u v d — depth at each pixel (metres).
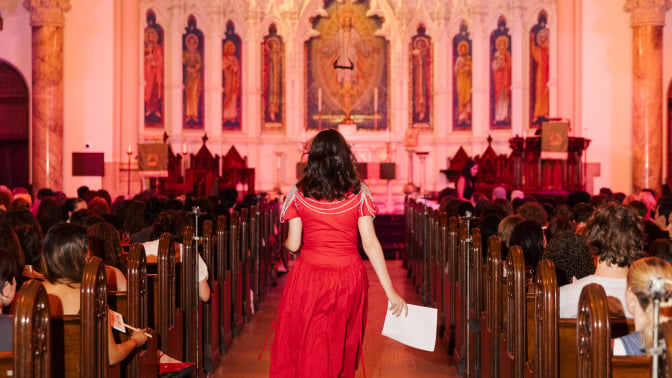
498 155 20.86
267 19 22.16
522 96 20.88
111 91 17.34
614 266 4.15
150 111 19.88
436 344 7.80
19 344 2.79
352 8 22.22
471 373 6.23
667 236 6.06
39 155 16.19
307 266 4.09
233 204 10.98
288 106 22.38
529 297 4.34
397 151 22.48
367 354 7.41
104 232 5.18
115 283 5.01
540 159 16.27
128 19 17.52
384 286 4.14
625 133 17.47
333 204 4.07
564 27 17.75
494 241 5.28
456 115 22.19
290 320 4.10
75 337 3.55
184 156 20.08
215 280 7.19
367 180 21.77
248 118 22.06
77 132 17.30
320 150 4.08
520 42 20.84
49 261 4.12
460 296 6.64
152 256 6.22
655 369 2.44
